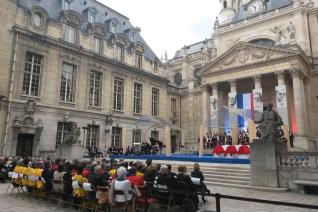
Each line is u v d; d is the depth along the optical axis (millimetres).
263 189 13336
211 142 31344
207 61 44750
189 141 44125
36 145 25297
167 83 42125
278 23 38344
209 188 14383
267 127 14516
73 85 29453
